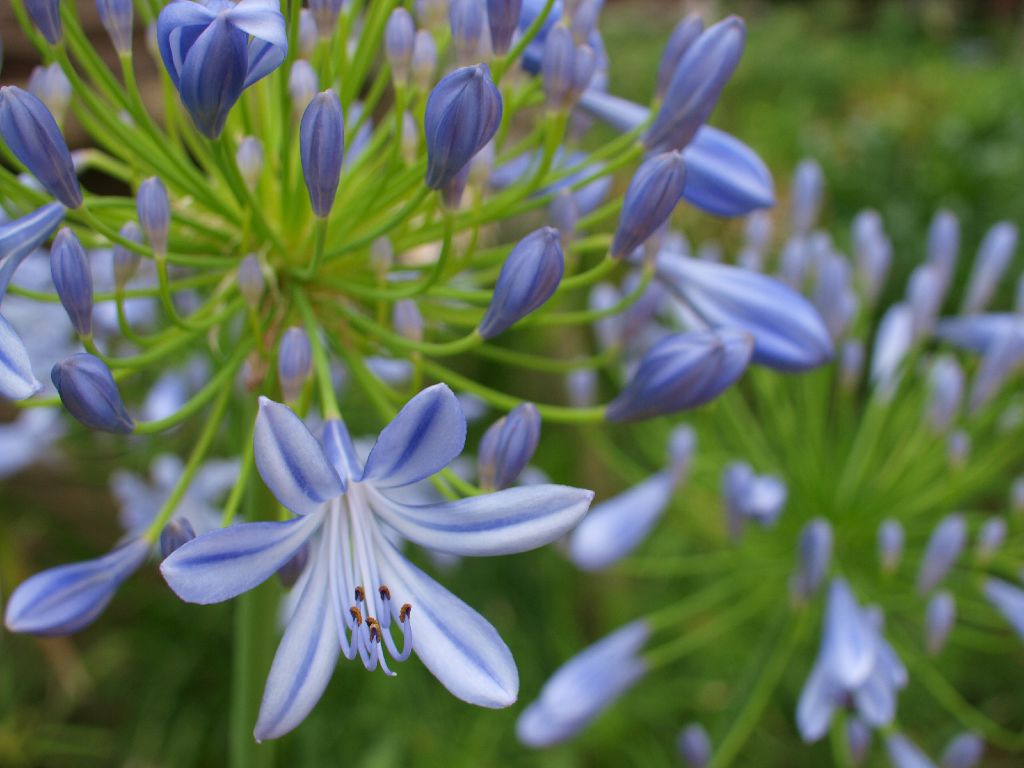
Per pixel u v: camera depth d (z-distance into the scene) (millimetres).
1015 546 272
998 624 299
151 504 309
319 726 393
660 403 169
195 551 127
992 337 271
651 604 422
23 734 379
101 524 419
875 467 286
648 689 409
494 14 162
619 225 162
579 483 472
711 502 290
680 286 187
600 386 505
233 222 173
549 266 150
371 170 183
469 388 173
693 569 296
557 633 422
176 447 368
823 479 281
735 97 820
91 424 146
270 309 177
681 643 272
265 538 133
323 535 147
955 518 247
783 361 183
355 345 187
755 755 413
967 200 658
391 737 388
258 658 204
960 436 268
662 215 160
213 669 421
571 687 264
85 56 167
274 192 186
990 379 264
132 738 405
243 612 203
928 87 841
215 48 134
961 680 437
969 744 261
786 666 402
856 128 713
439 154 147
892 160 680
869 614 250
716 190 184
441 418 134
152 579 414
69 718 425
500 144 183
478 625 141
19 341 129
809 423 280
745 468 252
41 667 405
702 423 290
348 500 151
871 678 244
